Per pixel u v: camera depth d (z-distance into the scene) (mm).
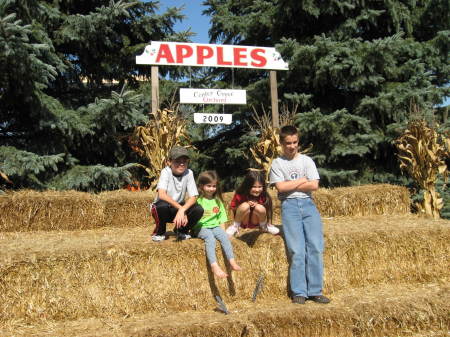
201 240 3330
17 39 5488
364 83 7809
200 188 3477
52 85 8172
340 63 7672
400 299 3223
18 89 6410
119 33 8461
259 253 3432
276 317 2881
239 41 9812
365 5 8250
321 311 2986
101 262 3072
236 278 3365
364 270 3703
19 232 4281
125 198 4676
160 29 8633
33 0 6438
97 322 2928
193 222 3375
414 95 7355
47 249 3068
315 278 3297
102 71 8539
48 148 7078
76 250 3039
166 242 3289
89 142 7770
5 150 6375
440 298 3273
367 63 7562
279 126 6289
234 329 2771
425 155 5555
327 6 8000
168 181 3502
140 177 8359
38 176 7027
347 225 4180
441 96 7707
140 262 3156
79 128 6945
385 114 8156
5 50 5461
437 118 7332
